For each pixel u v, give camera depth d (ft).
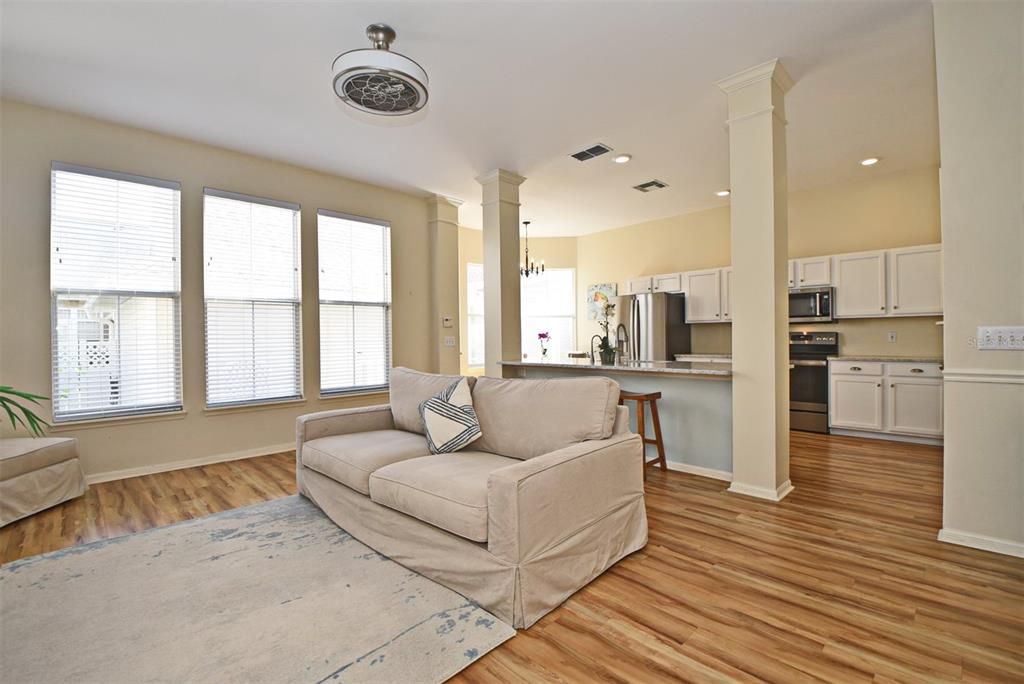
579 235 25.49
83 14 7.91
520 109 11.54
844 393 15.94
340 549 7.82
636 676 4.85
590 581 6.66
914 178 15.81
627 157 14.58
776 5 7.96
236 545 8.00
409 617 5.86
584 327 25.26
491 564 5.89
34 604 6.22
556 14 8.14
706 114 11.85
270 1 7.67
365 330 17.10
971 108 7.38
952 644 5.26
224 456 13.78
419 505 6.70
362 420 10.66
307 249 15.58
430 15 8.11
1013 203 7.11
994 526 7.41
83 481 10.75
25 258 10.95
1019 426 7.18
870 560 7.22
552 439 7.61
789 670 4.90
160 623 5.77
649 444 12.94
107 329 11.99
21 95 10.64
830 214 17.38
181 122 12.07
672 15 8.19
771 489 9.85
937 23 7.61
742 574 6.87
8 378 10.75
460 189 17.80
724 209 20.18
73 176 11.53
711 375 10.75
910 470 11.93
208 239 13.56
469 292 24.31
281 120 12.01
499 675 4.89
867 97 11.05
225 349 13.88
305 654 5.19
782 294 9.93
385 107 9.12
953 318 7.63
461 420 8.54
